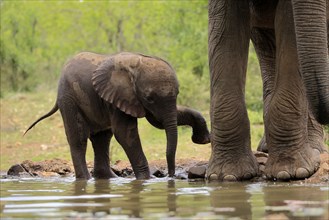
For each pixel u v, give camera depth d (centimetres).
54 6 4516
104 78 1308
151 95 1280
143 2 4066
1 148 2303
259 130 2164
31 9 4006
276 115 1042
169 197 845
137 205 770
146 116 1320
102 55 1366
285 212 699
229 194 861
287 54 1034
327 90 897
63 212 721
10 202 816
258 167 1085
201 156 1909
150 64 1294
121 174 1436
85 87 1338
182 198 830
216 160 1073
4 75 3394
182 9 3334
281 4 1031
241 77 1065
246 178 1055
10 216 702
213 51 1063
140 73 1290
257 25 1175
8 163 2083
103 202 802
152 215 691
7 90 3341
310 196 823
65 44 4372
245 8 1061
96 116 1341
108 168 1371
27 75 3456
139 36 4403
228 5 1051
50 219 676
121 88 1295
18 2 3866
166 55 3491
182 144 2083
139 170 1290
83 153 1355
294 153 1039
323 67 901
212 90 1071
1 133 2544
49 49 4356
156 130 2394
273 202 774
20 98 3106
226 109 1055
